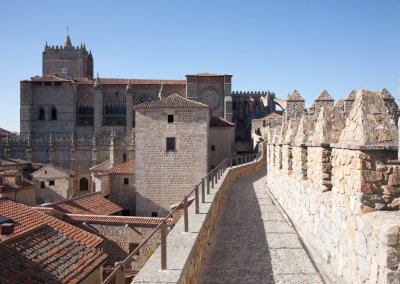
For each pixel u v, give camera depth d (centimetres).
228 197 1992
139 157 4731
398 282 540
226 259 958
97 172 5594
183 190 4700
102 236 3409
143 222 3366
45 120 8475
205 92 8100
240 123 10025
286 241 1109
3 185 3706
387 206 636
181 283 562
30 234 1666
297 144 1267
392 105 2030
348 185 718
